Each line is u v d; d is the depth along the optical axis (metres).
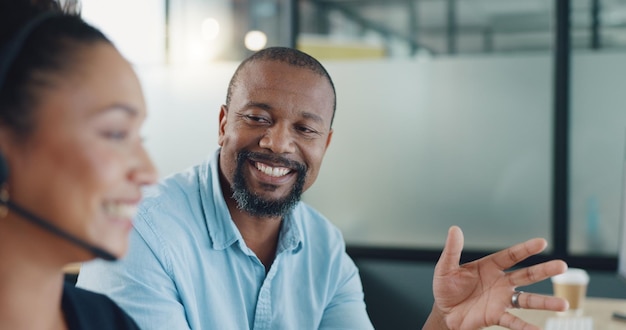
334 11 4.06
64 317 0.74
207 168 1.50
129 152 0.63
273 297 1.50
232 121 1.46
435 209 4.02
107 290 1.29
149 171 0.64
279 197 1.45
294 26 4.07
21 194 0.59
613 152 3.78
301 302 1.54
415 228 4.04
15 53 0.59
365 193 4.09
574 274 2.52
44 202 0.59
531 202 3.89
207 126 4.14
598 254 3.83
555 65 3.79
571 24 3.78
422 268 3.92
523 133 3.88
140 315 1.27
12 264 0.61
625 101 3.75
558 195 3.83
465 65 3.92
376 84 4.03
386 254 4.06
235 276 1.46
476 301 1.26
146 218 1.35
